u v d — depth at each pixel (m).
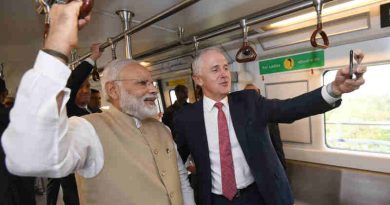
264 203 1.59
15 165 0.63
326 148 2.97
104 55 4.38
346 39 2.58
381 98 2.53
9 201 1.25
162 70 5.10
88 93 2.60
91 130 1.13
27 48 3.59
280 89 3.24
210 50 1.69
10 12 2.21
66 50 0.66
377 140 2.60
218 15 2.51
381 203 2.43
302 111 1.27
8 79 5.45
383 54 2.38
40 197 4.78
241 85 3.55
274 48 3.18
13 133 0.61
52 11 0.68
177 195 1.31
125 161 1.17
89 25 2.60
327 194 2.81
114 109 1.34
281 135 3.34
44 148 0.63
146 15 2.35
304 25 2.74
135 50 4.00
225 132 1.59
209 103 1.67
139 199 1.15
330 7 2.35
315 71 2.89
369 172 2.61
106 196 1.12
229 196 1.56
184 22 2.69
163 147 1.37
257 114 1.53
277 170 1.56
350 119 2.76
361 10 2.37
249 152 1.51
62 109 0.67
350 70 1.04
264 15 1.65
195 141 1.64
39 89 0.62
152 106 1.34
